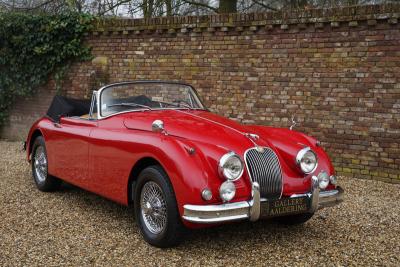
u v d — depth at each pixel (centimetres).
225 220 392
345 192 666
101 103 543
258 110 838
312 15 770
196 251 426
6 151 988
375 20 723
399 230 500
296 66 797
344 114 761
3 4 1463
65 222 506
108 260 402
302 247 441
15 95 1148
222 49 868
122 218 523
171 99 580
